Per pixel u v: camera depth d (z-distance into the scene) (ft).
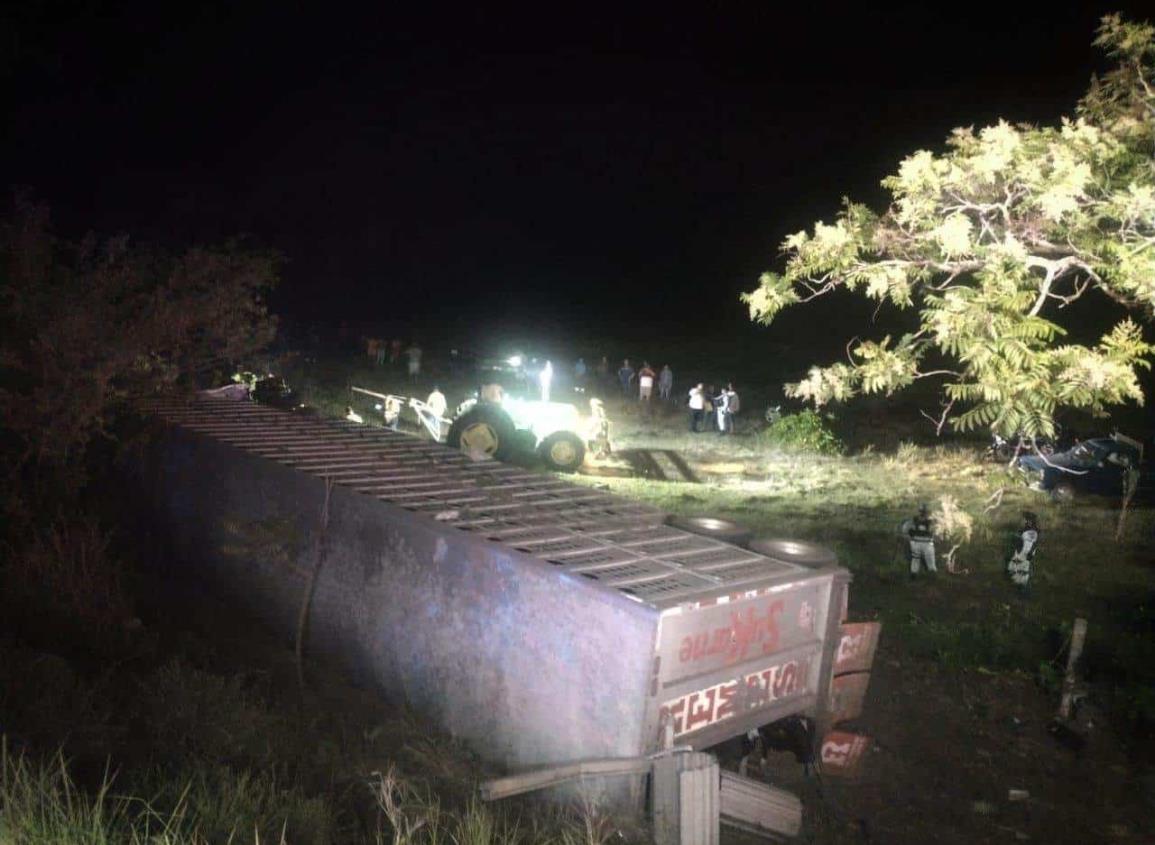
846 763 25.55
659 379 114.32
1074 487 64.49
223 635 29.32
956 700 31.71
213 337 36.19
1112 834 24.63
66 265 34.19
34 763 15.58
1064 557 49.37
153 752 18.81
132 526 36.70
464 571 23.99
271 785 17.58
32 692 19.72
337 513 27.99
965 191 26.76
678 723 21.17
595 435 70.95
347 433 36.83
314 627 28.25
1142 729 30.22
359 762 20.66
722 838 21.21
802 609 23.54
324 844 15.92
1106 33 28.48
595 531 25.79
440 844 16.92
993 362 24.56
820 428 81.61
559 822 19.43
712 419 93.15
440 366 126.11
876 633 25.49
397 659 25.63
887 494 64.08
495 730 22.99
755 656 22.45
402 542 25.80
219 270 35.50
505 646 22.85
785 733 24.54
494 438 62.90
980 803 25.49
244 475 31.65
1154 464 64.28
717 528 26.68
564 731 21.48
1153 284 24.12
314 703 24.90
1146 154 28.04
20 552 29.68
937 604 40.91
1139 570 47.60
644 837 19.29
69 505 33.24
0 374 32.50
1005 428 24.09
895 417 98.63
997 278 25.05
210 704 21.61
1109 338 24.54
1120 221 26.45
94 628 26.25
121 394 32.86
